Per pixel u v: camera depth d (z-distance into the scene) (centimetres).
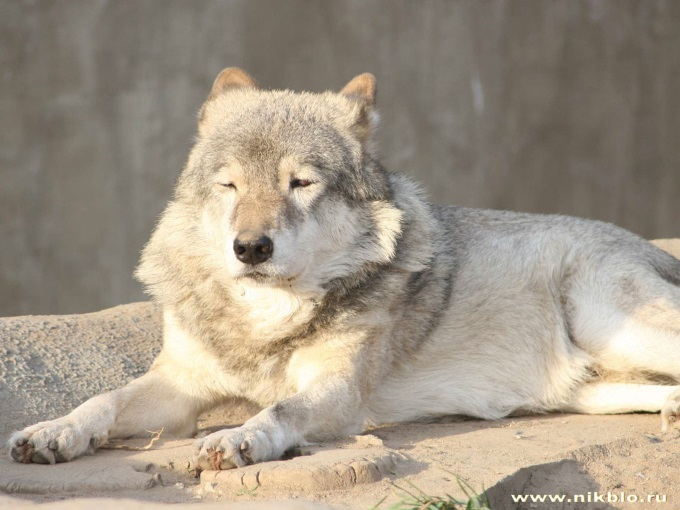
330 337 1168
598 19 4809
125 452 1066
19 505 723
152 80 4416
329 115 1221
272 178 1138
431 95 4662
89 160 4338
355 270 1178
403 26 4653
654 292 1294
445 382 1280
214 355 1188
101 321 1566
